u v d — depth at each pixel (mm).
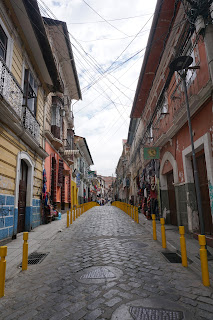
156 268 4770
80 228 11070
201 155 7551
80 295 3559
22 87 9258
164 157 11250
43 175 12484
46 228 10750
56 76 12164
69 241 8109
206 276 3857
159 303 3205
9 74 7254
